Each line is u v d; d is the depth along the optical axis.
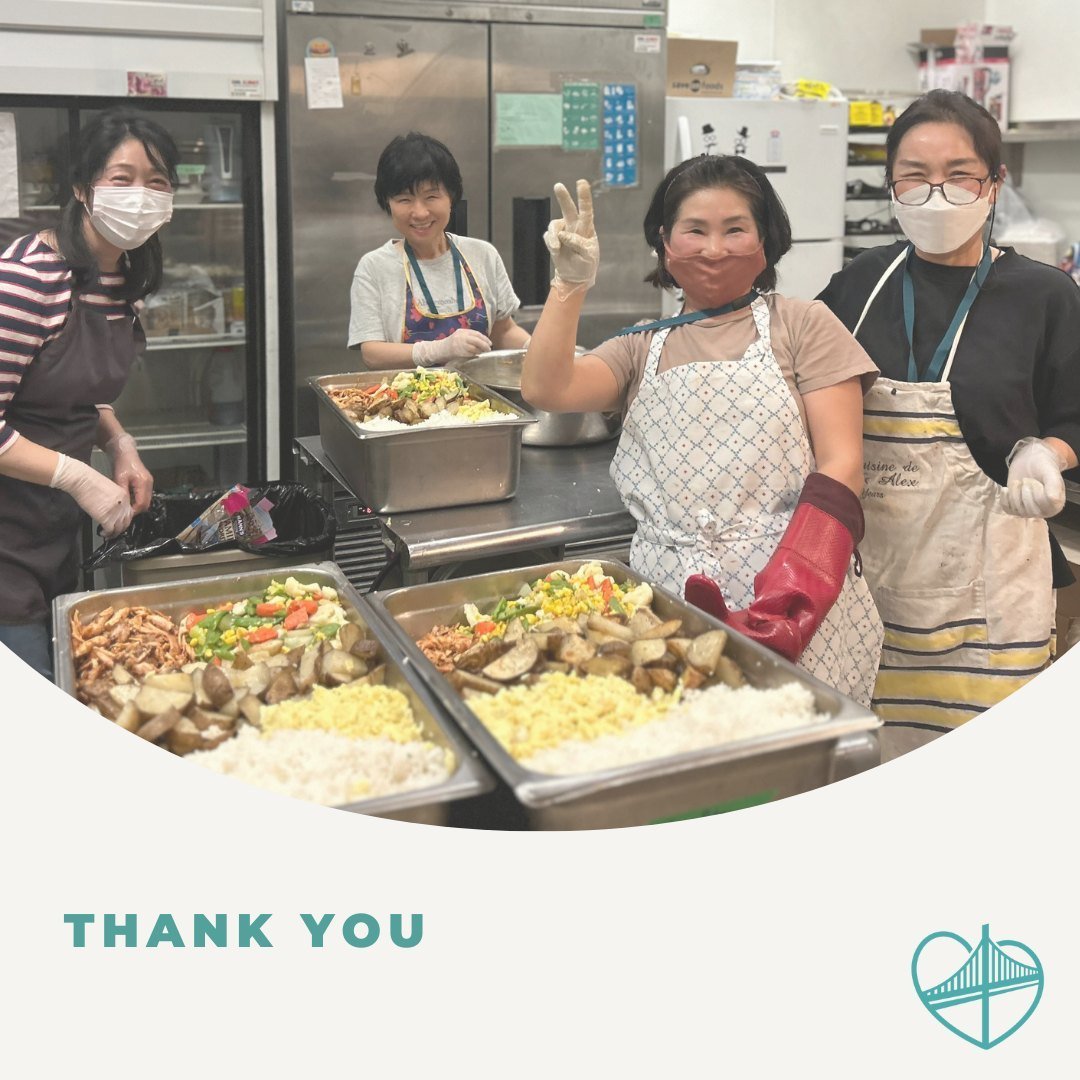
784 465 1.90
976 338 2.01
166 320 3.86
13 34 3.40
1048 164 5.38
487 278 3.46
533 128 4.23
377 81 3.95
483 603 1.91
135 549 2.73
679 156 4.48
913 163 1.95
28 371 2.14
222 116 3.78
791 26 5.51
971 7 5.68
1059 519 3.54
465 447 2.36
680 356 1.95
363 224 4.01
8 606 2.22
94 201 2.11
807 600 1.71
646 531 2.01
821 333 1.92
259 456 4.03
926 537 2.05
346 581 1.96
